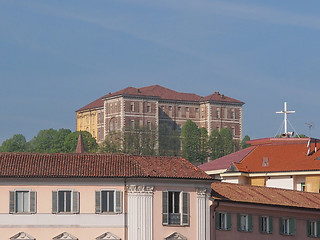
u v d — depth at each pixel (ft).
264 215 512.63
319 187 652.89
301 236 532.73
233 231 495.00
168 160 481.46
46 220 454.40
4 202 451.94
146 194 462.19
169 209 467.93
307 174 655.35
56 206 454.81
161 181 465.47
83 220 456.86
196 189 473.67
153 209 463.83
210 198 478.59
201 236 472.85
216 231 485.56
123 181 460.96
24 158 461.78
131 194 461.78
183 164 481.87
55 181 455.63
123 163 466.70
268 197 525.75
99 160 467.11
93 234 457.68
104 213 459.32
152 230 463.01
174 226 467.93
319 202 555.69
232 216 495.41
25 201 454.40
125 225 460.14
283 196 539.70
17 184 453.17
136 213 460.55
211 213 483.10
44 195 454.81
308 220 538.06
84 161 465.06
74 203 456.86
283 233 522.47
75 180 456.86
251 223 504.84
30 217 453.17
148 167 467.93
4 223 451.53
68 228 455.63
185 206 470.39
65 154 467.93
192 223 471.62
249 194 518.78
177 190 469.16
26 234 452.35
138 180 460.55
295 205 528.63
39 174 453.17
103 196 460.55
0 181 451.94
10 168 454.40
